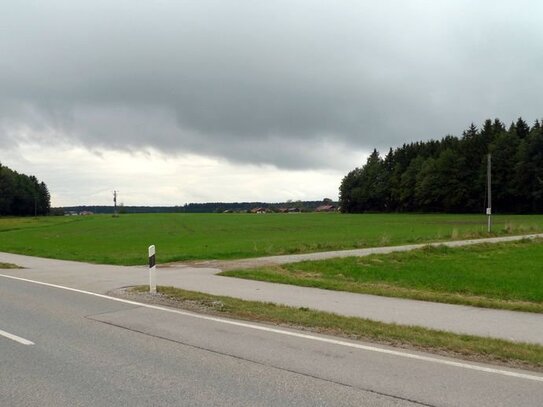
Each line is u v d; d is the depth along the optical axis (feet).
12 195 530.27
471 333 27.30
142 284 45.98
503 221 231.30
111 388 18.38
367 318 30.89
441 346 24.12
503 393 17.93
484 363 21.66
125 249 103.04
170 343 24.85
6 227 254.88
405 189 423.64
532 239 98.02
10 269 62.03
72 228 238.68
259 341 25.26
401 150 483.92
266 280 47.80
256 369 20.66
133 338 25.85
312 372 20.26
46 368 20.77
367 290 41.42
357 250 78.89
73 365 21.20
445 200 376.07
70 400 17.21
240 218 361.92
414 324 29.45
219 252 79.05
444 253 75.10
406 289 42.70
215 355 22.72
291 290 42.29
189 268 58.70
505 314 32.55
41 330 27.68
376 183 477.77
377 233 147.43
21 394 17.78
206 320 30.35
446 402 17.10
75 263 69.36
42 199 596.29
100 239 149.59
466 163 369.71
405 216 338.13
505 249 82.23
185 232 188.85
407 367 20.99
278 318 30.45
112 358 22.24
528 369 20.92
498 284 45.75
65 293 41.34
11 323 29.53
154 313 32.58
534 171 323.16
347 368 20.81
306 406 16.72
